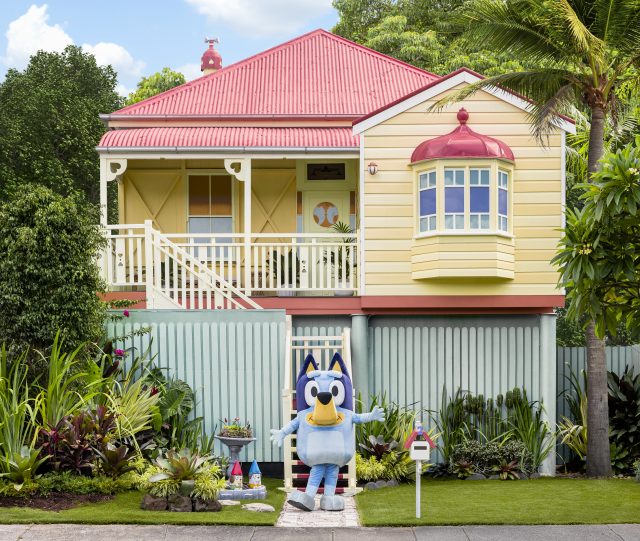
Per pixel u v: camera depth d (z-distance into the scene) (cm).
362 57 2020
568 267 1052
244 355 1343
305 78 1928
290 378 1279
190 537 887
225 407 1338
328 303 1402
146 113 1747
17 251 1168
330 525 960
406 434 1299
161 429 1252
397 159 1387
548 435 1386
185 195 1769
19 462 1006
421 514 998
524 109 1388
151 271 1376
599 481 1285
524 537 897
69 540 862
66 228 1202
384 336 1428
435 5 3216
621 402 1432
